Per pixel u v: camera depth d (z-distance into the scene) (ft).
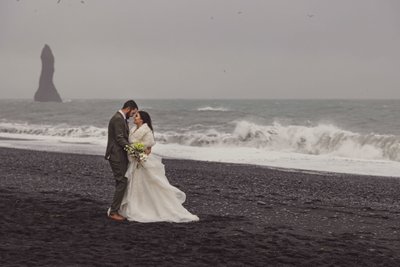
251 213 34.35
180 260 22.21
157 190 30.89
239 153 83.56
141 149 30.17
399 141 78.79
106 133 124.06
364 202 40.88
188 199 39.37
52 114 238.07
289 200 40.19
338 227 30.94
